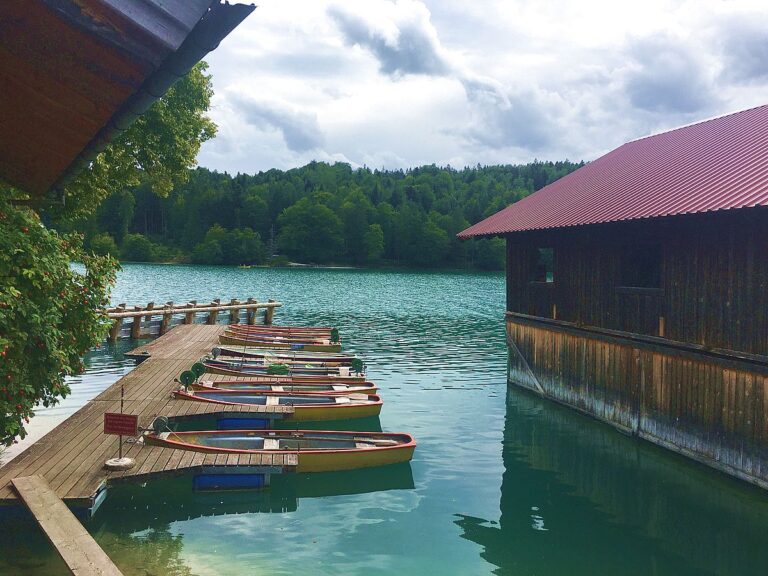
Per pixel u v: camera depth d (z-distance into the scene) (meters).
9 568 8.33
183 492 11.49
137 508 10.77
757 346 11.49
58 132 7.55
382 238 137.25
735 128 16.67
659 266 15.12
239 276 92.75
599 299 16.47
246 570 8.70
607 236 16.09
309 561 9.05
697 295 13.02
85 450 11.58
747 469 11.70
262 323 38.44
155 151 22.34
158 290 63.78
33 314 8.67
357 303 52.31
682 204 12.50
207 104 24.45
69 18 4.45
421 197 176.00
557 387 18.48
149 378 18.31
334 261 138.50
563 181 21.58
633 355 15.10
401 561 9.14
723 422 12.28
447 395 19.81
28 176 10.53
